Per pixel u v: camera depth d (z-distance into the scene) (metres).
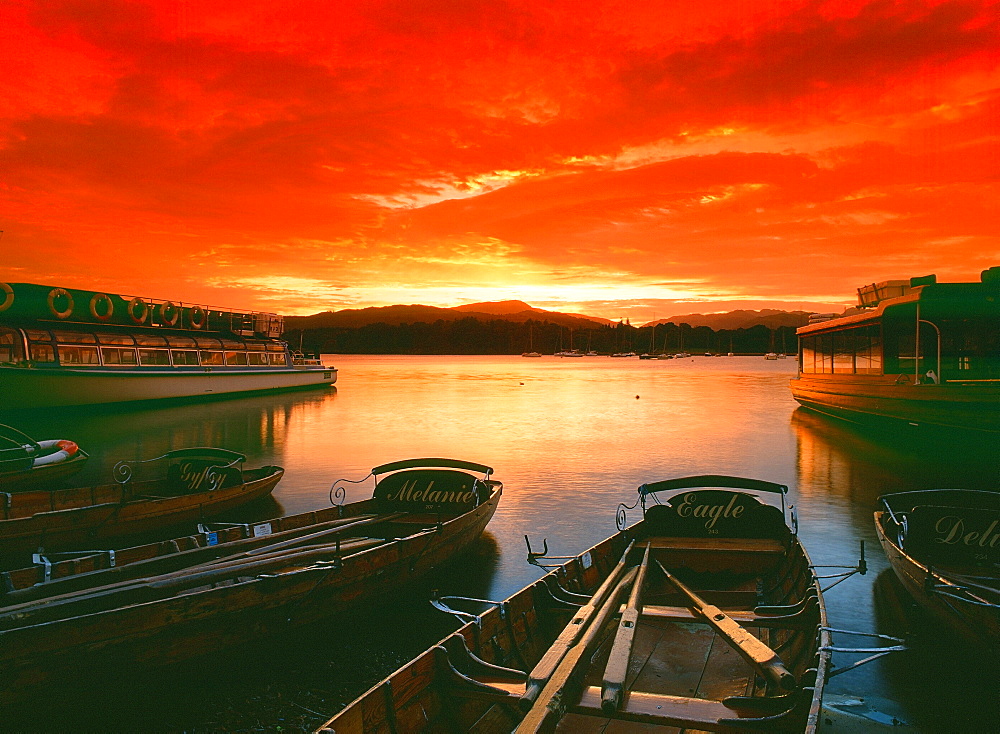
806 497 19.86
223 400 53.91
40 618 7.88
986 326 30.80
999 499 12.66
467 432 34.47
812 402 43.41
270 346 63.97
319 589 9.34
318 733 5.07
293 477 22.53
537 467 24.50
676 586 9.88
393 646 9.75
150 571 10.23
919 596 9.96
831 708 8.00
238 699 8.11
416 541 11.20
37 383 38.34
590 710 6.23
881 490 20.81
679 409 47.97
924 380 31.09
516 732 5.57
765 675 6.76
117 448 28.66
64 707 7.20
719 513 12.59
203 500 14.95
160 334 51.94
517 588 12.25
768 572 11.30
